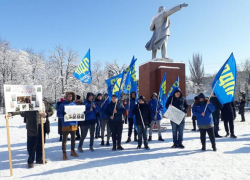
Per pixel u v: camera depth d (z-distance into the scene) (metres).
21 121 17.48
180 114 6.38
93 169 4.61
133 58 7.71
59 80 37.59
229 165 4.67
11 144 7.73
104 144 7.44
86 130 6.30
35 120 4.95
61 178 4.11
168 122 13.43
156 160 5.20
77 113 5.63
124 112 6.57
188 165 4.73
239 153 5.69
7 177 4.24
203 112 5.92
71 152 5.80
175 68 14.81
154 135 9.13
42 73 41.84
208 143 7.13
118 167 4.70
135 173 4.29
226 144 6.87
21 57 39.59
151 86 14.58
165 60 15.38
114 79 8.73
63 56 38.41
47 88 37.84
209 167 4.56
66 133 5.59
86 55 9.77
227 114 8.20
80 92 39.03
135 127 7.48
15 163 5.28
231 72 6.41
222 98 6.42
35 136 4.93
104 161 5.22
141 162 5.06
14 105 4.61
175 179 3.93
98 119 8.69
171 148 6.51
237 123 13.52
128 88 7.83
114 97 6.47
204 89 53.47
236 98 50.62
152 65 14.69
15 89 4.67
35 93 4.86
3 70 36.88
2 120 18.69
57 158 5.64
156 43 15.76
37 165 5.02
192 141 7.54
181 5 14.48
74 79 38.28
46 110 5.65
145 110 6.60
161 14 15.55
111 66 47.62
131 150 6.39
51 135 9.73
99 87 50.44
